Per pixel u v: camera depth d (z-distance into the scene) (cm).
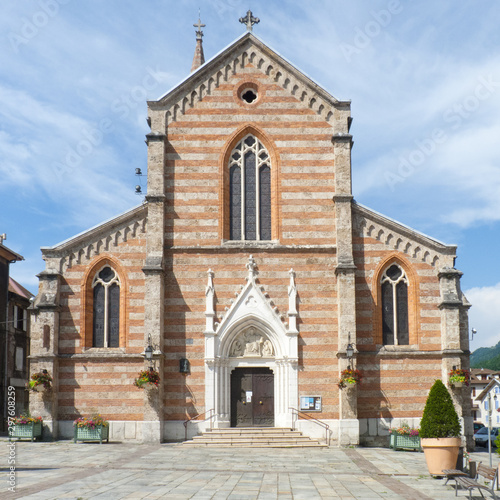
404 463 3150
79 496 2103
